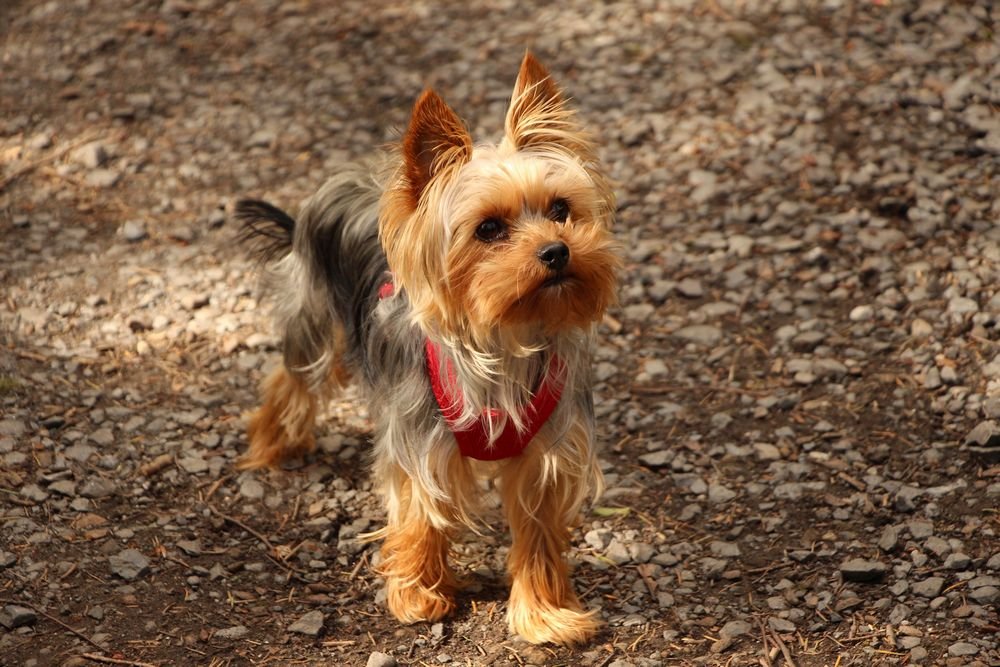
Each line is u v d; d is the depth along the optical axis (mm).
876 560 6918
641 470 7996
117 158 11586
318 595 6938
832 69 12039
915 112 11266
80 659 6234
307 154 11609
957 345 8703
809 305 9391
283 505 7715
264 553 7246
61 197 11031
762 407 8438
